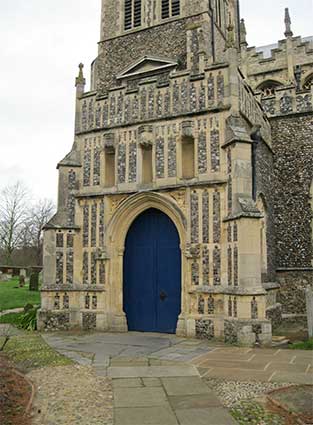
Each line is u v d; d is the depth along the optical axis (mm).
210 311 10516
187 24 14641
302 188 14016
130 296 12148
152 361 8086
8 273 35844
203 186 10977
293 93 14508
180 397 5867
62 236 12312
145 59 14758
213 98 11312
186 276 10891
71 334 11281
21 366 7867
